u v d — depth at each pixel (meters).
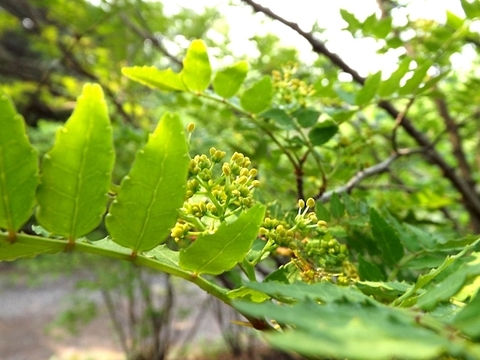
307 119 0.14
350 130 0.26
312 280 0.10
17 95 0.46
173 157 0.06
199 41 0.13
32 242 0.07
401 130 0.30
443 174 0.25
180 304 0.83
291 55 0.26
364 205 0.14
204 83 0.14
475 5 0.17
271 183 0.20
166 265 0.08
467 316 0.05
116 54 0.37
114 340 0.73
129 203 0.07
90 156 0.06
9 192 0.06
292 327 0.08
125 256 0.07
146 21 0.35
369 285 0.08
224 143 0.22
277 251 0.11
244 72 0.14
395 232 0.12
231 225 0.07
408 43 0.21
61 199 0.07
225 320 0.79
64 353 0.72
